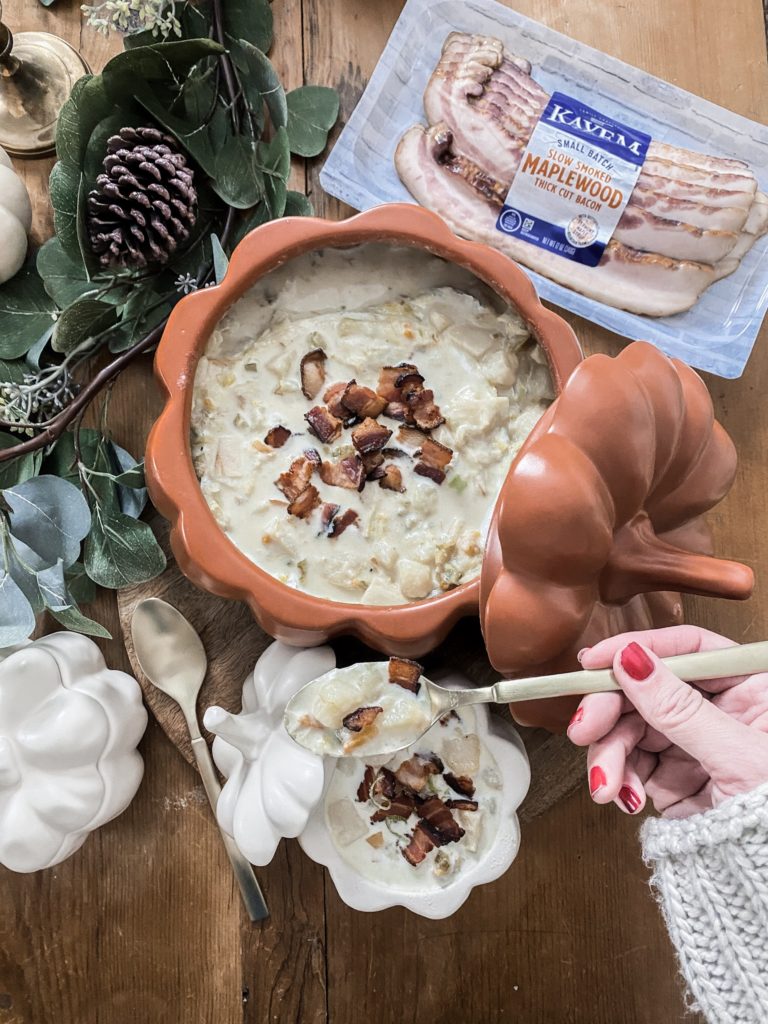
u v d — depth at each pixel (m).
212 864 0.57
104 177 0.48
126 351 0.54
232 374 0.50
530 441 0.41
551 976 0.57
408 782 0.51
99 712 0.52
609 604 0.44
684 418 0.44
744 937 0.39
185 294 0.54
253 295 0.51
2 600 0.48
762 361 0.59
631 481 0.41
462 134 0.59
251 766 0.51
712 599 0.58
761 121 0.61
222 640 0.55
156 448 0.46
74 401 0.51
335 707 0.47
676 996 0.58
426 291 0.52
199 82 0.50
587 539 0.40
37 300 0.55
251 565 0.46
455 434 0.50
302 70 0.59
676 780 0.47
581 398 0.41
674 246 0.59
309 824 0.50
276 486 0.50
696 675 0.41
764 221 0.59
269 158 0.52
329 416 0.50
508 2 0.60
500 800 0.51
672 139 0.60
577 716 0.43
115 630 0.56
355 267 0.51
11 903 0.57
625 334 0.59
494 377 0.51
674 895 0.41
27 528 0.50
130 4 0.48
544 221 0.59
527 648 0.41
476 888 0.57
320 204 0.59
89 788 0.52
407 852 0.51
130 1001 0.57
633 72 0.59
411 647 0.47
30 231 0.57
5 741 0.51
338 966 0.57
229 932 0.57
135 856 0.57
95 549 0.52
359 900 0.51
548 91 0.60
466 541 0.50
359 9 0.60
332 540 0.50
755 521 0.59
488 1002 0.57
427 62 0.60
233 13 0.54
